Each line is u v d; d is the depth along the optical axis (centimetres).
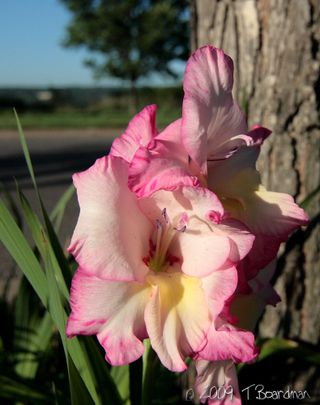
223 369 30
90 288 25
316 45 50
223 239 25
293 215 28
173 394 52
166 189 25
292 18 50
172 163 24
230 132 28
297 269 54
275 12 50
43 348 49
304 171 52
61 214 50
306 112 51
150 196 26
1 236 31
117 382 42
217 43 54
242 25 52
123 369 42
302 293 54
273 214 29
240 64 53
